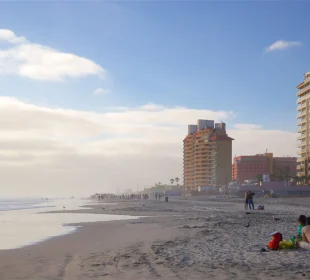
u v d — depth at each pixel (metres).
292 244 12.06
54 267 10.33
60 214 43.41
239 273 8.79
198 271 9.17
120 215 39.16
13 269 10.16
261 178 169.12
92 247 14.66
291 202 83.62
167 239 16.45
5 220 33.88
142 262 10.69
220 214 35.88
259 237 15.84
